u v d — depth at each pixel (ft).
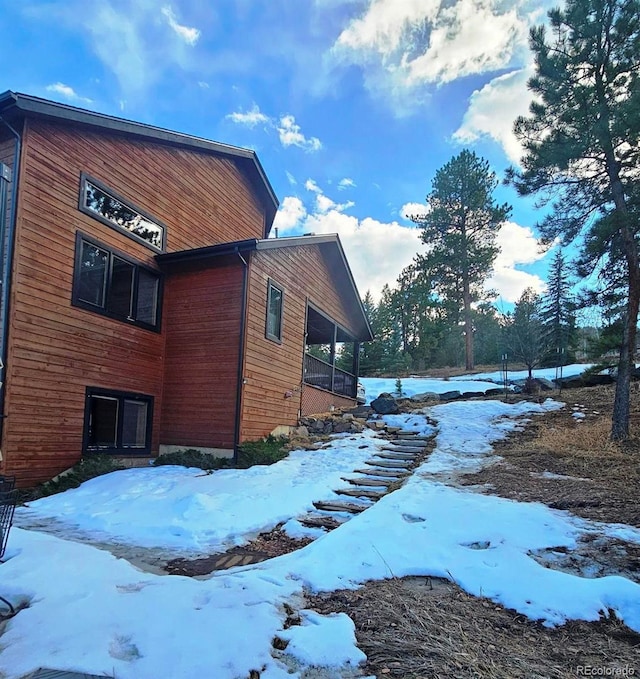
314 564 11.94
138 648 7.52
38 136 22.75
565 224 32.14
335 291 45.16
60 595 9.59
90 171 25.75
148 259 29.81
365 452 29.14
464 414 38.96
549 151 30.14
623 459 23.35
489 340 92.68
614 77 28.58
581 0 28.91
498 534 13.76
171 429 29.71
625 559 11.80
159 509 17.87
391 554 12.63
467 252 75.97
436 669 7.28
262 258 31.04
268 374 31.45
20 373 21.44
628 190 28.86
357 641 8.16
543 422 35.22
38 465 22.22
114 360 26.91
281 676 6.99
